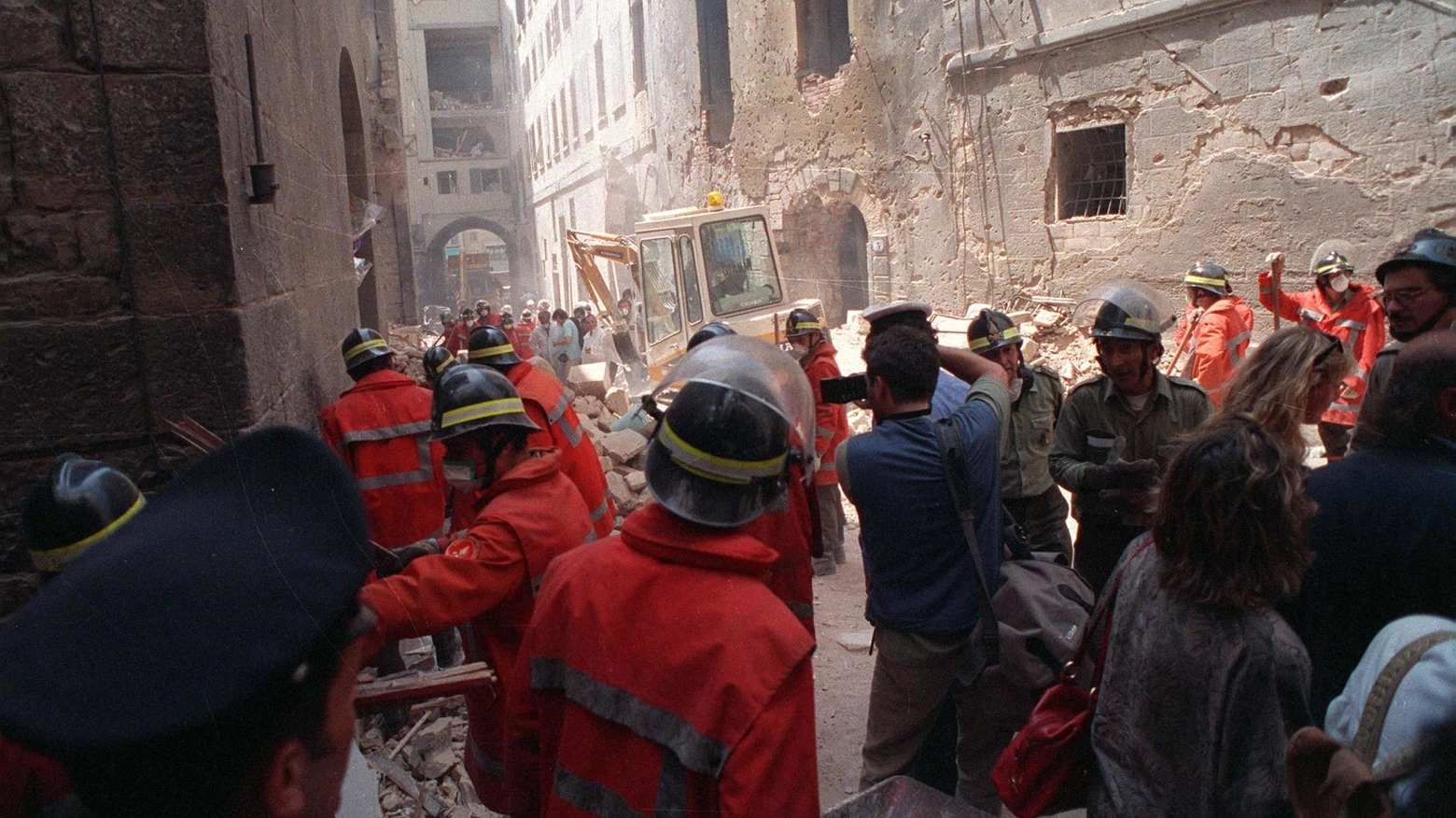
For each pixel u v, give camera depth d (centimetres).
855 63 1461
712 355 170
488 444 251
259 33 394
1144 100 980
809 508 351
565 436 380
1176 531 167
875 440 278
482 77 4278
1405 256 234
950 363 309
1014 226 1202
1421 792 100
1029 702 259
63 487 143
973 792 294
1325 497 173
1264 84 782
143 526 51
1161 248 956
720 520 162
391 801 337
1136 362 318
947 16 1262
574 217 2889
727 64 1945
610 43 2455
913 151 1370
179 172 307
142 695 45
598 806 159
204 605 48
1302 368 215
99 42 295
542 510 243
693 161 2002
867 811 233
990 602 266
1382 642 115
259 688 47
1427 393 165
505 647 244
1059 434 343
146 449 309
